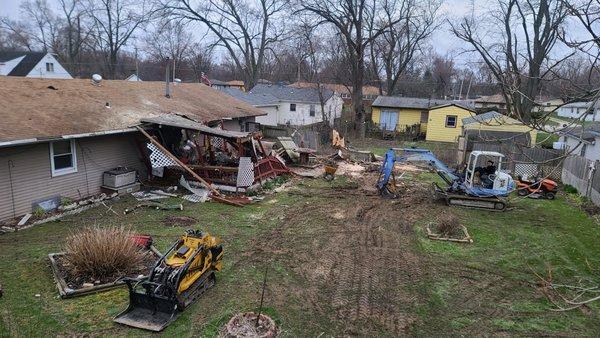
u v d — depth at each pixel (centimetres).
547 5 2042
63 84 1734
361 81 3956
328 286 972
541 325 852
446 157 2795
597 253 1243
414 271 1075
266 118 4259
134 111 1717
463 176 1756
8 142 1145
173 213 1414
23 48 7531
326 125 3844
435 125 3759
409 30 4684
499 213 1631
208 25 4947
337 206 1622
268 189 1794
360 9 3753
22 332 744
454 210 1641
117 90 1944
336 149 2955
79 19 6178
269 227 1341
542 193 1873
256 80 5200
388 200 1741
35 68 4906
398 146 3394
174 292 785
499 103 4525
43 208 1330
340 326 816
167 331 763
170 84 2441
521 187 1908
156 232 1230
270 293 920
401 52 4891
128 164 1675
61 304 834
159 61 6906
